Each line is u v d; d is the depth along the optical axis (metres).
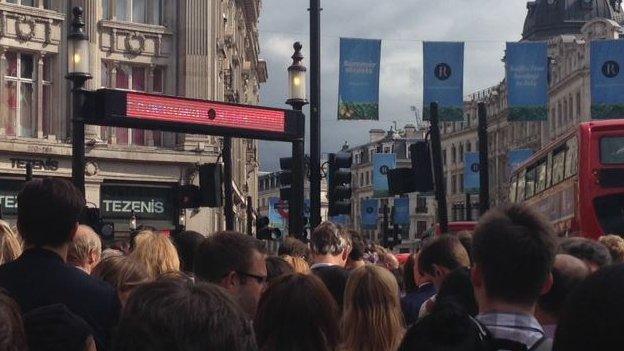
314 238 8.42
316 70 16.08
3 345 3.11
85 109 14.82
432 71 25.92
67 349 4.00
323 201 76.69
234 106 15.70
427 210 131.38
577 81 79.69
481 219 4.10
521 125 96.06
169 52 36.09
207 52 36.31
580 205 18.89
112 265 6.33
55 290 5.04
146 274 6.36
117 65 35.22
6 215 32.25
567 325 2.48
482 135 23.33
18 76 32.97
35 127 33.25
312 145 16.14
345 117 23.00
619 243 8.41
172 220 35.78
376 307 5.35
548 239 3.96
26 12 32.78
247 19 66.56
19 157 32.34
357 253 9.91
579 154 19.09
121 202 34.88
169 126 15.13
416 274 7.61
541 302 4.72
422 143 15.88
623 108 26.95
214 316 2.72
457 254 6.96
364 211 60.69
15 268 5.12
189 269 8.62
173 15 36.22
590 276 2.50
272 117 16.03
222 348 2.70
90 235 6.91
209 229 36.78
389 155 54.31
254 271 5.48
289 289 4.33
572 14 92.12
